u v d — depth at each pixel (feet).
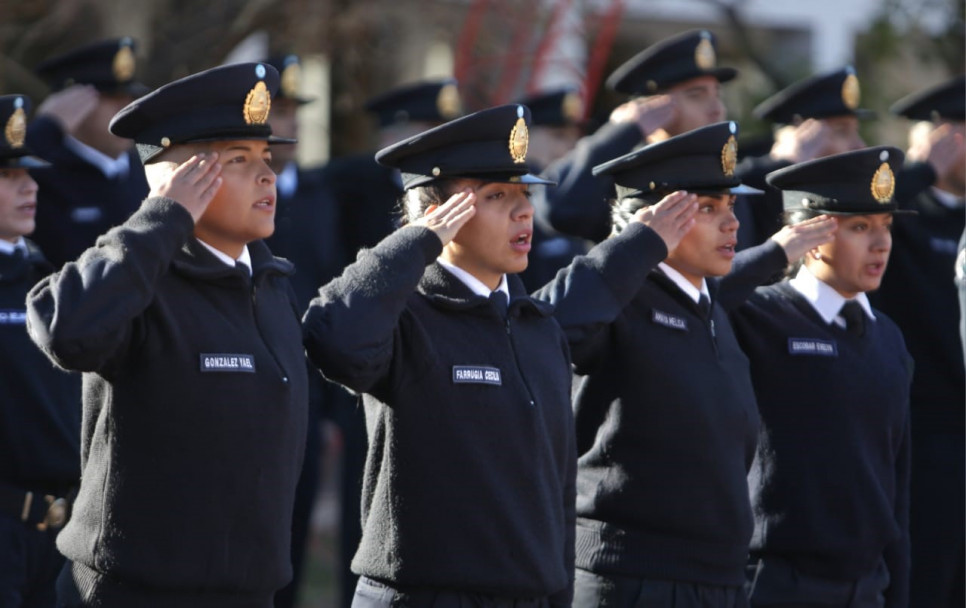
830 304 59.98
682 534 53.11
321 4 108.58
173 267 44.01
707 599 53.42
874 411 59.41
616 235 53.42
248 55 114.73
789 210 60.95
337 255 81.97
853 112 76.84
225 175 44.73
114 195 73.87
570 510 50.14
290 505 45.42
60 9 104.58
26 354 59.06
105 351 41.37
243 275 45.21
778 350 59.26
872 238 59.67
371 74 118.32
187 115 44.80
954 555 74.02
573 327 51.60
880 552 59.06
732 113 127.44
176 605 43.29
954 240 75.05
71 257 72.84
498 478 47.44
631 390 53.31
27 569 58.75
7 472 58.44
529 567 47.37
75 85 74.33
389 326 45.73
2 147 59.52
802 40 143.13
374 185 82.12
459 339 48.29
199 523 43.21
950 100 75.92
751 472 59.16
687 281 55.52
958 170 76.07
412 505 47.11
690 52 72.59
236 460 43.70
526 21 111.96
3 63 106.83
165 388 43.16
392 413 47.50
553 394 49.65
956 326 74.23
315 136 117.19
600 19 114.42
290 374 45.29
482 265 49.26
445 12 113.80
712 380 54.24
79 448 60.34
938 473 73.92
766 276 58.08
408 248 46.70
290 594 78.38
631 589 53.06
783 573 58.29
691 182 54.70
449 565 46.70
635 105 71.77
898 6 130.11
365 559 47.93
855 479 58.44
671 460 53.11
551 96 91.76
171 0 110.73
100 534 43.37
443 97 87.45
